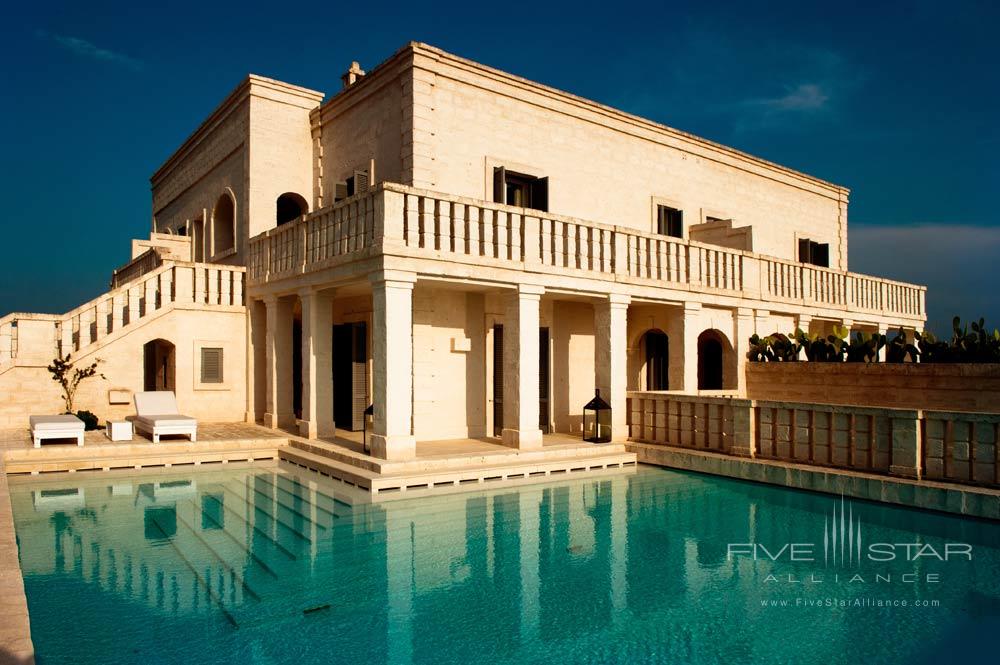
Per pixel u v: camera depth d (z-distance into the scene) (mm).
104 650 5723
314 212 15375
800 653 5711
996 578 7504
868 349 16625
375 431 12961
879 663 5543
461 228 13602
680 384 17656
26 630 4945
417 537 9102
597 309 16156
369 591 7148
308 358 15703
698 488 12164
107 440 14812
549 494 11688
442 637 6047
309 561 8102
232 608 6668
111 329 19312
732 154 22938
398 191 12766
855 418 11289
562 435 17453
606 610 6664
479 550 8578
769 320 20312
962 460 10016
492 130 16578
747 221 23719
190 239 25719
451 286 14461
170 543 8766
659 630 6207
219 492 11734
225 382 19000
